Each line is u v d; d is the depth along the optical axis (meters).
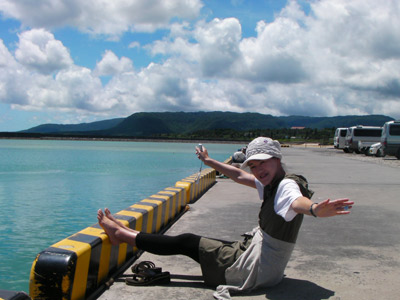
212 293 3.51
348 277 4.02
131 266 4.31
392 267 4.40
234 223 6.72
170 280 3.87
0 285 4.71
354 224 6.74
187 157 37.12
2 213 9.28
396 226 6.60
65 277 3.03
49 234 7.27
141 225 4.84
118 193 12.87
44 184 15.31
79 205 10.48
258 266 3.36
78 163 27.92
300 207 2.80
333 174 15.91
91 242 3.46
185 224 6.60
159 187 14.52
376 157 30.58
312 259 4.69
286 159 26.73
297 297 3.39
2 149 52.44
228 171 3.85
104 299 3.36
